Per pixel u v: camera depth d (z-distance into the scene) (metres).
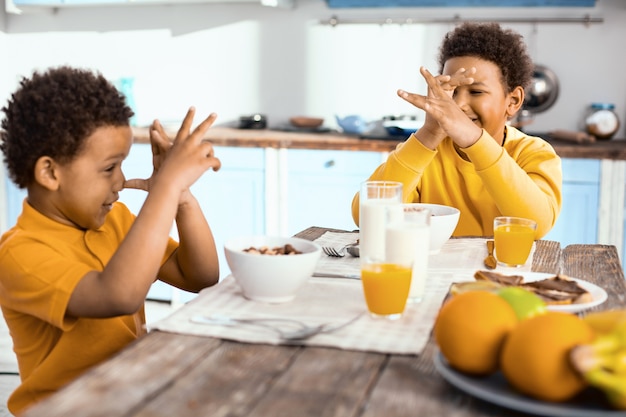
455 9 3.48
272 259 1.09
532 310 0.87
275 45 3.71
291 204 3.27
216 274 1.43
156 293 3.54
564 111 3.43
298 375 0.87
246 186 3.30
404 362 0.91
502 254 1.39
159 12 3.81
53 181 1.21
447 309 0.85
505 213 1.69
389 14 3.56
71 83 1.20
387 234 1.16
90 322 1.23
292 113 3.74
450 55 2.00
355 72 3.63
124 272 1.10
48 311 1.12
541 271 1.38
